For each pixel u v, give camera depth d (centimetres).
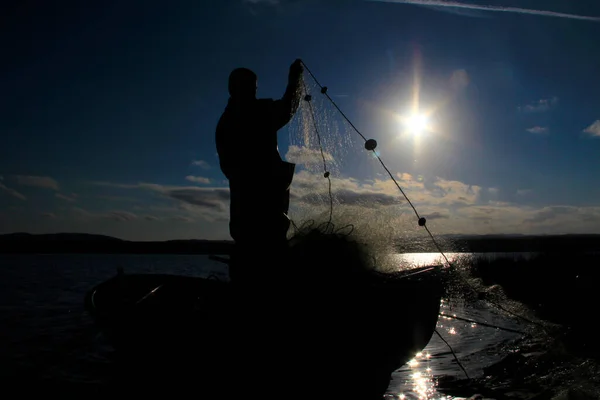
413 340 480
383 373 480
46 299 1542
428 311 485
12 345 829
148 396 474
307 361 439
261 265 463
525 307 1180
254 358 433
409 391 550
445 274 578
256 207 475
